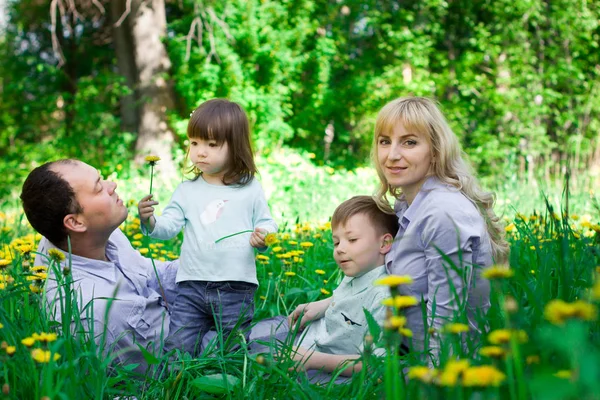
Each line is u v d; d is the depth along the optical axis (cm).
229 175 267
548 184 777
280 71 1479
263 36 1455
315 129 1571
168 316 256
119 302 230
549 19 1457
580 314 93
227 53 1396
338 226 236
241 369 206
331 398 177
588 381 85
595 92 1399
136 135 1472
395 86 1498
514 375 135
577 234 240
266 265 358
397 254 225
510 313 116
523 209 605
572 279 181
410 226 220
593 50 1500
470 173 230
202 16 1379
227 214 260
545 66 1472
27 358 162
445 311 208
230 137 260
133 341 214
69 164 230
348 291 240
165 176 1118
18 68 1805
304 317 261
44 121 1828
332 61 1592
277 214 740
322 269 369
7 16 1777
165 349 238
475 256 215
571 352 92
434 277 213
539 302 162
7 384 145
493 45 1485
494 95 1423
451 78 1500
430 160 226
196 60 1427
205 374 204
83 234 234
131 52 1510
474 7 1587
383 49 1598
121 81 1470
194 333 248
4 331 173
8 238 427
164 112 1469
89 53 1831
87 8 1669
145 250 364
